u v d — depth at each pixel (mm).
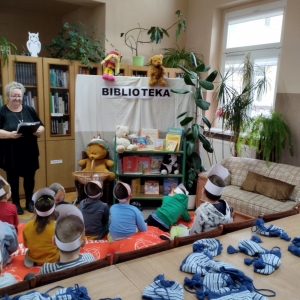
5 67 3799
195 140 3990
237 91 4355
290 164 3867
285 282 1300
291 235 1776
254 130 3697
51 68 4133
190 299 1156
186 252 1529
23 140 3463
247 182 3600
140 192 3947
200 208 2092
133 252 1449
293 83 3848
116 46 4793
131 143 3898
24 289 1180
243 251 1536
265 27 4477
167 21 5238
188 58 4914
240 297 1122
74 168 4504
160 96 3951
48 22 5617
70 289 1135
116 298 1123
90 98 3846
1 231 2061
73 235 1446
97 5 4730
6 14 5191
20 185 4164
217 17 5000
